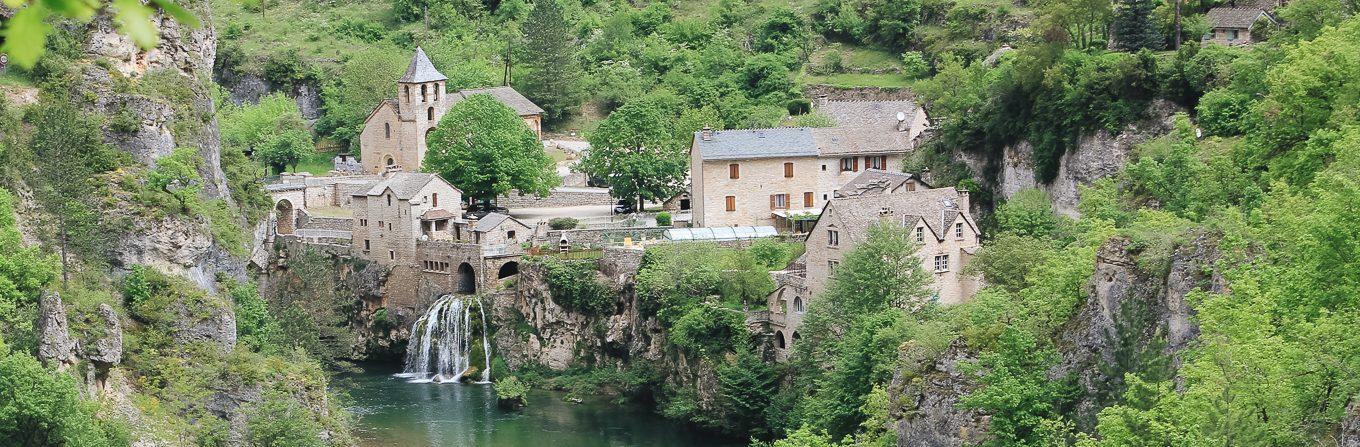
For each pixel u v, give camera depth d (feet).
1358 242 206.18
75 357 378.53
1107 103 529.86
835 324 441.27
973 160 587.68
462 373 587.27
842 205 476.95
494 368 583.17
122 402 389.19
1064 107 542.57
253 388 419.54
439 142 645.10
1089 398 273.33
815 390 441.27
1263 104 342.23
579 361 574.56
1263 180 338.13
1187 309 256.73
